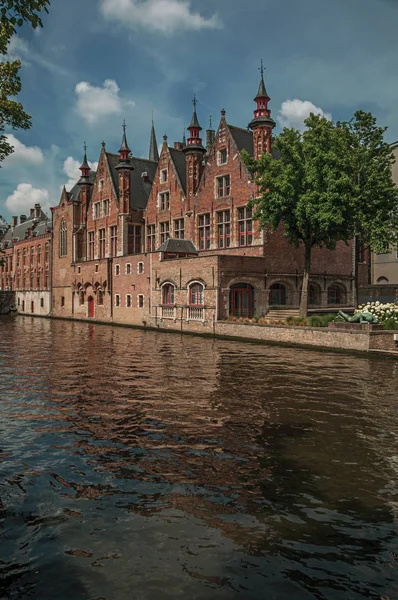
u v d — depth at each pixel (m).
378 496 7.41
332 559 5.80
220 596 5.17
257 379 16.33
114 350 24.59
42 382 15.79
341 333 23.38
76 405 12.71
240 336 29.75
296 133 27.44
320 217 25.20
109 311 46.78
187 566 5.67
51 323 48.94
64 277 56.81
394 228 27.77
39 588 5.27
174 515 6.81
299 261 36.59
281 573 5.54
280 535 6.30
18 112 15.36
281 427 10.84
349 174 27.48
